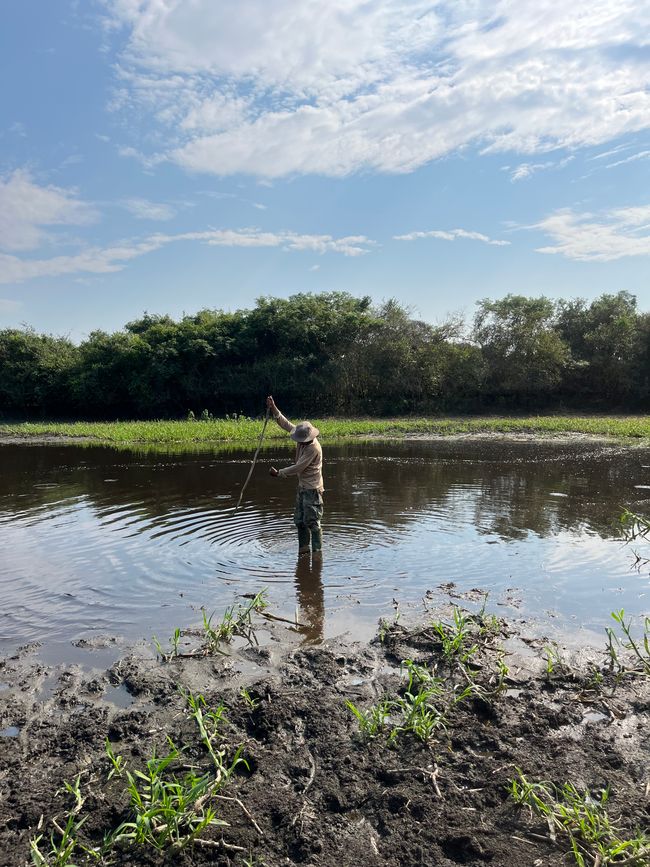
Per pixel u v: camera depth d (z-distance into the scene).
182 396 35.84
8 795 3.40
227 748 3.75
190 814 3.08
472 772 3.52
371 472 14.09
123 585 6.60
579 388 37.16
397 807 3.27
